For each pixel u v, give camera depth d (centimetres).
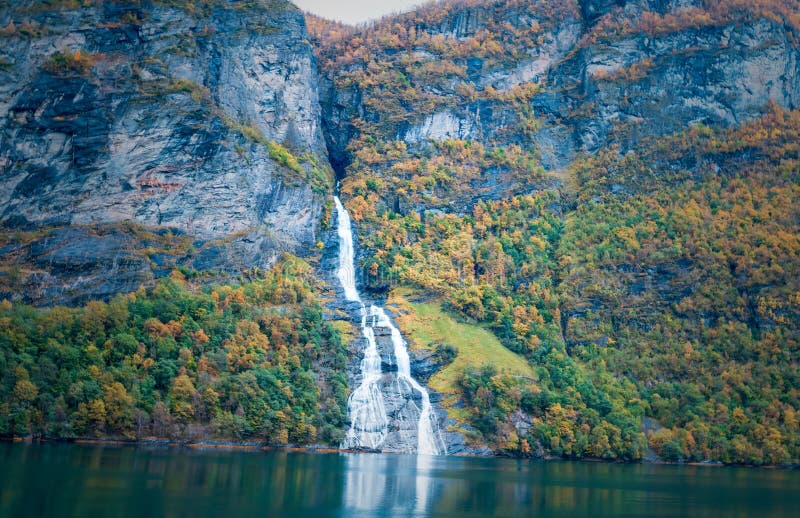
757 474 17062
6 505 8156
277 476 11512
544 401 18712
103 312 17388
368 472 12850
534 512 9700
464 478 12781
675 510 10350
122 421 15425
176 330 17575
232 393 16438
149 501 8812
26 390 15150
